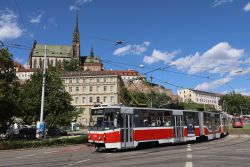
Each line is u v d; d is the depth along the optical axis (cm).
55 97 4738
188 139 3191
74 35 19050
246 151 2203
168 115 2970
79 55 18988
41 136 3412
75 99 12138
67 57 18462
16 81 4066
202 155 1977
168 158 1839
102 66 18075
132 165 1546
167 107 3183
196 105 14612
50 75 4881
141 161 1714
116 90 11906
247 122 12250
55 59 18162
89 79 12150
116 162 1694
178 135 3048
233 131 5588
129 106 2630
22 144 2877
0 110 3722
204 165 1506
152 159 1805
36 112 4650
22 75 16038
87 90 12100
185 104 14338
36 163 1716
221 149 2395
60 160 1845
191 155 1991
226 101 17225
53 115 4656
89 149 2691
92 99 12019
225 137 4147
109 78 12025
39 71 4891
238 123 7581
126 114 2498
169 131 2938
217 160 1697
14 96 3878
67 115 4747
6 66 3788
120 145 2403
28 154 2331
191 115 3325
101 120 2452
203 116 3559
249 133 5034
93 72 12381
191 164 1548
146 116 2703
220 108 18438
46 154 2295
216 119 3959
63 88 4944
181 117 3150
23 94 4666
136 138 2561
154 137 2747
